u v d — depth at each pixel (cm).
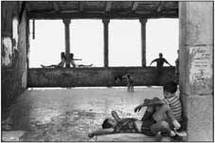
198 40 718
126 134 745
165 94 763
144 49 1975
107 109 1098
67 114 1013
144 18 1956
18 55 1491
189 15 714
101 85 1955
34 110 1091
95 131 744
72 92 1650
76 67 1978
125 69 1962
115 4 1855
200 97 723
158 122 713
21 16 1555
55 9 1873
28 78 1911
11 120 919
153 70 1959
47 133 774
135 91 1661
